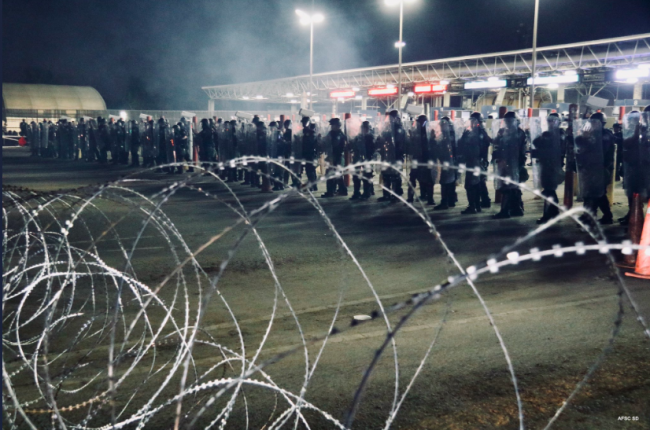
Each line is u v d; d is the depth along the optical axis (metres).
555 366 3.96
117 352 4.21
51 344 4.39
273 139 16.75
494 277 6.49
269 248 8.24
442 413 3.30
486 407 3.38
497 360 4.07
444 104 48.62
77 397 3.52
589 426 3.16
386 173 13.51
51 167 26.20
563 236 9.05
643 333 4.62
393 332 1.75
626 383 3.69
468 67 45.81
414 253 7.86
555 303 5.46
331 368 3.95
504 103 48.03
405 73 50.44
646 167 9.15
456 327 4.79
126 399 3.50
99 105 58.59
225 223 10.64
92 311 5.20
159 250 8.09
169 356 4.17
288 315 5.15
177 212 12.13
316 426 3.16
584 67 38.66
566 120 12.64
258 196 15.44
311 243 8.63
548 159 10.30
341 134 14.79
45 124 34.47
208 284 6.20
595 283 6.20
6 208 4.30
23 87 54.53
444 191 12.29
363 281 6.39
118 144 27.50
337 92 49.06
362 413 3.31
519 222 10.55
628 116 9.27
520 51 41.59
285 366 3.98
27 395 3.52
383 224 10.47
